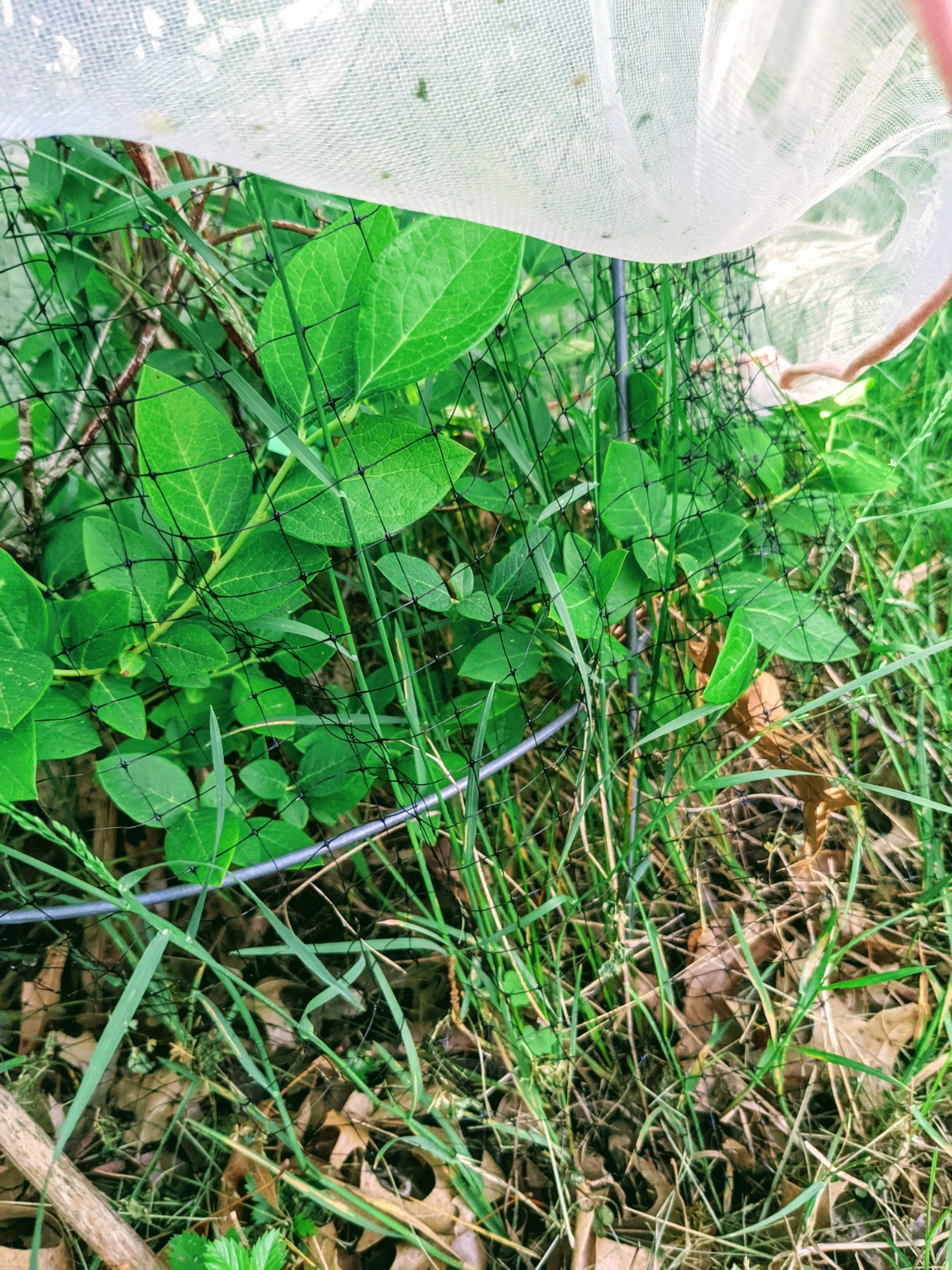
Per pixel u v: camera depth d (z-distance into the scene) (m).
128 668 0.85
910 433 1.59
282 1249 0.79
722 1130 1.05
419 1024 1.10
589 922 1.18
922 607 1.44
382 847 1.18
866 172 0.89
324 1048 0.90
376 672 1.12
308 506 0.78
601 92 0.55
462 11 0.51
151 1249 0.89
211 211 1.05
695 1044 1.11
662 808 1.01
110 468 1.06
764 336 1.29
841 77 0.59
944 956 1.14
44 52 0.47
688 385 1.17
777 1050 1.02
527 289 1.12
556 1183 0.94
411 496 0.78
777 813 1.28
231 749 1.03
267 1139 1.01
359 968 0.91
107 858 1.11
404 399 1.06
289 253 0.90
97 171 0.90
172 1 0.47
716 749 1.22
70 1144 1.00
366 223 0.71
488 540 1.28
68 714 0.81
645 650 1.06
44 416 1.04
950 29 0.56
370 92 0.52
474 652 0.97
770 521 1.17
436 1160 1.00
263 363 0.73
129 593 0.78
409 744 0.93
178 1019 1.03
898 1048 1.09
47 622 0.75
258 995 0.86
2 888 1.06
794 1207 0.90
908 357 1.63
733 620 0.87
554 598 0.84
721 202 0.63
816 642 0.99
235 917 1.12
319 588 1.19
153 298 0.88
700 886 1.17
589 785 1.11
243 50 0.49
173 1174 1.00
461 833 1.02
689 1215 0.98
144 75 0.49
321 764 0.98
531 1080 0.99
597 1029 1.07
